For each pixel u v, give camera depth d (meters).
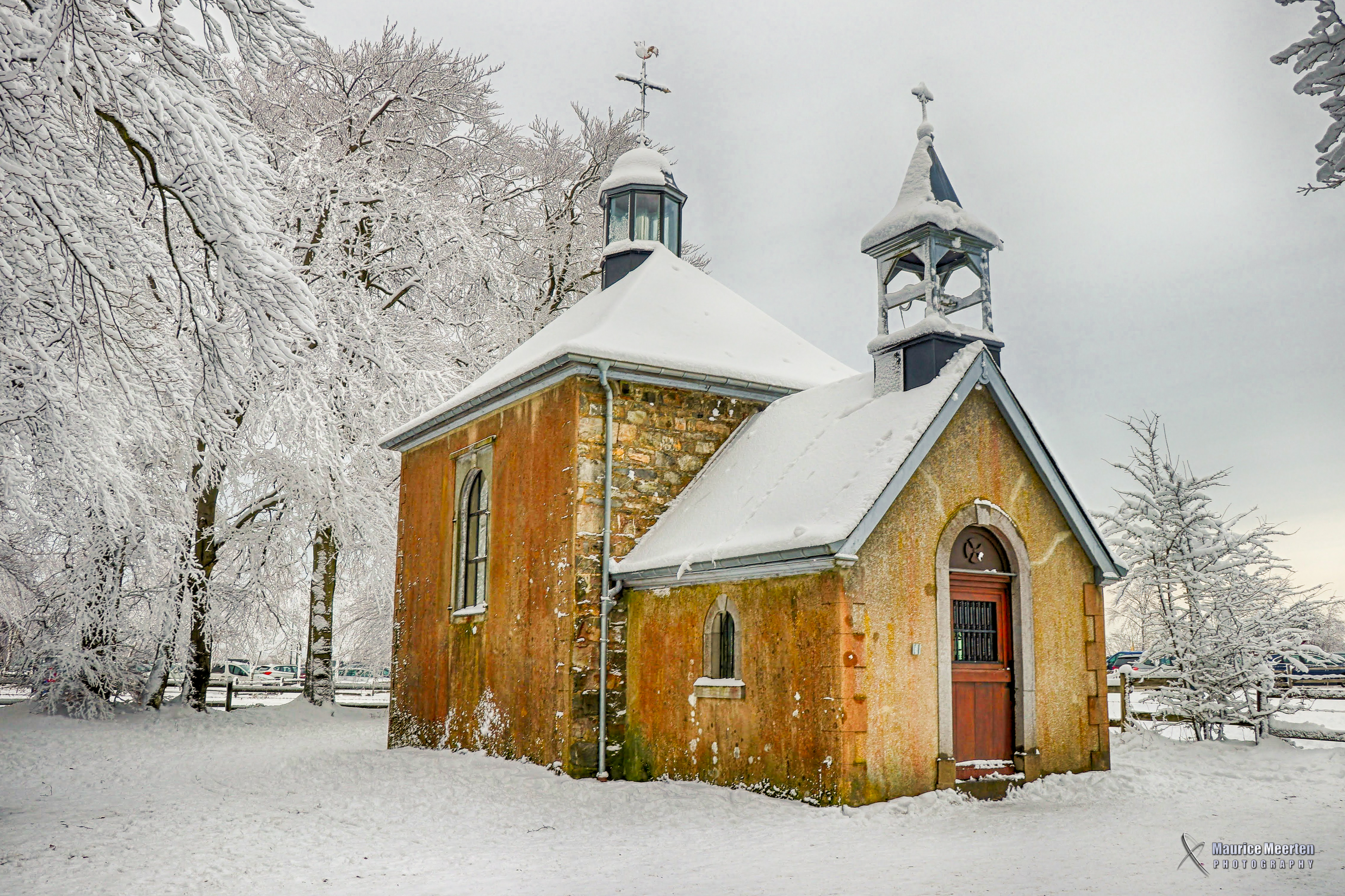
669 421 12.88
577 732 11.73
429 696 15.38
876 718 9.44
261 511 21.86
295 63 22.61
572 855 7.78
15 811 10.36
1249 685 13.22
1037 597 10.78
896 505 9.95
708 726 10.87
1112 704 17.59
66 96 8.53
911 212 11.61
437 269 23.06
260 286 9.50
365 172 22.36
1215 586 13.44
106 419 9.79
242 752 15.95
